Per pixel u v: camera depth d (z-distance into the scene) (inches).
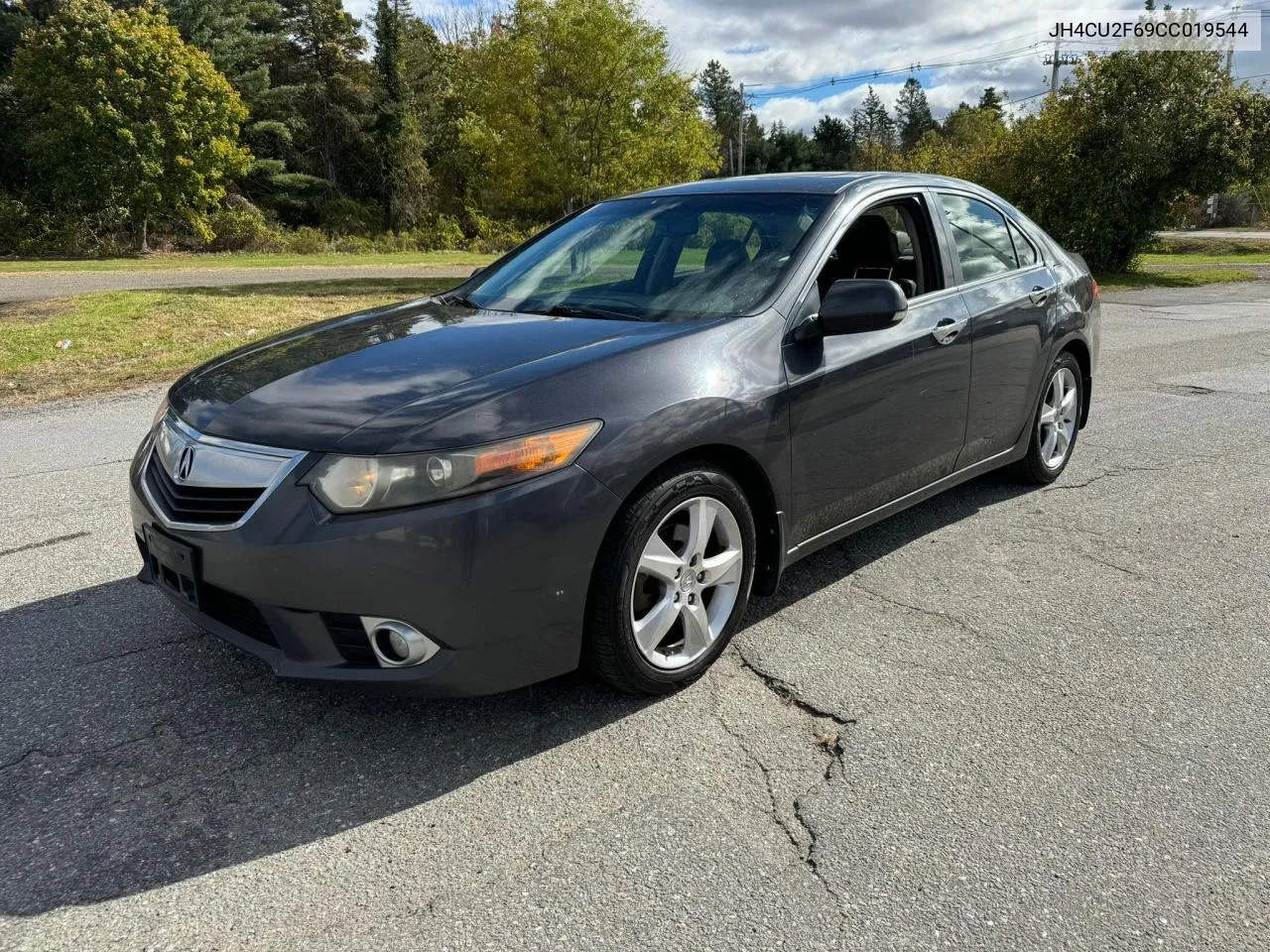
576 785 94.7
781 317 120.0
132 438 238.5
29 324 413.7
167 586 105.2
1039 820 88.5
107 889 80.4
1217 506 180.5
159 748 101.2
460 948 73.5
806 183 145.6
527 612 95.2
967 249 159.5
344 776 96.3
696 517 109.3
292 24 2001.7
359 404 98.4
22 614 133.4
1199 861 82.8
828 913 76.8
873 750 100.3
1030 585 143.7
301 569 90.0
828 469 125.9
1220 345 392.5
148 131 1253.7
